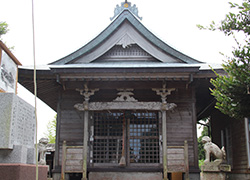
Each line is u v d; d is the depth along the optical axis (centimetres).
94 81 1061
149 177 1044
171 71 996
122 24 1216
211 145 1054
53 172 1074
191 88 1146
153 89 1056
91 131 1107
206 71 1052
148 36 1187
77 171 1008
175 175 1501
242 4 720
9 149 551
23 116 611
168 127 1116
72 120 1136
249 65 689
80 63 1178
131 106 1051
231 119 1370
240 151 1233
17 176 520
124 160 1032
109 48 1202
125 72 996
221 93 748
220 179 1023
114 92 1154
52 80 1099
